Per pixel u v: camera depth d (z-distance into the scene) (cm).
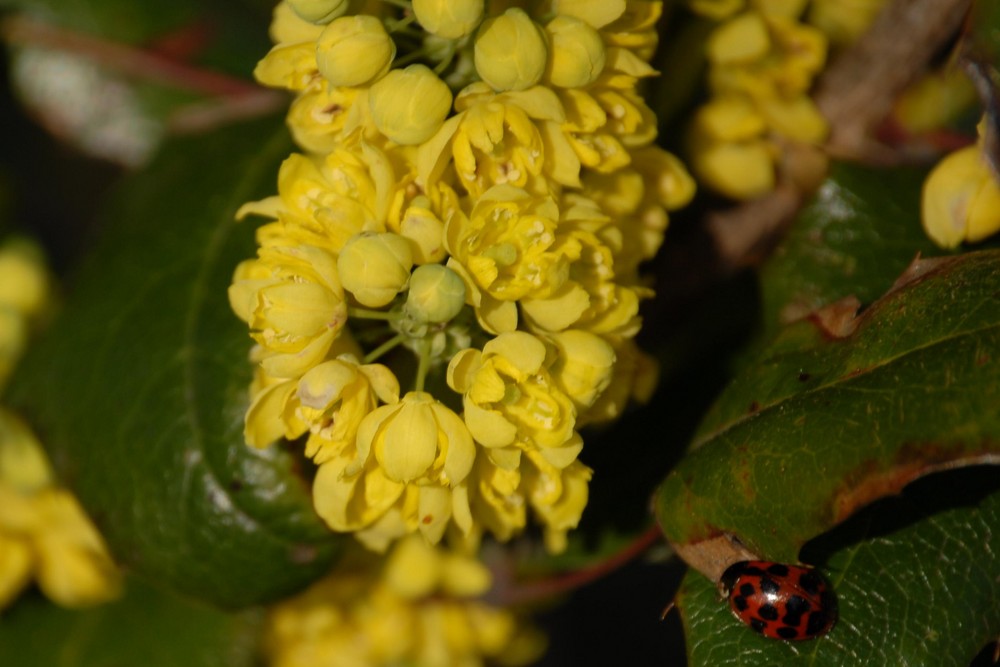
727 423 25
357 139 25
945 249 26
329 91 25
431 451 24
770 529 24
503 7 25
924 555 25
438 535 24
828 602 25
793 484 24
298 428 25
